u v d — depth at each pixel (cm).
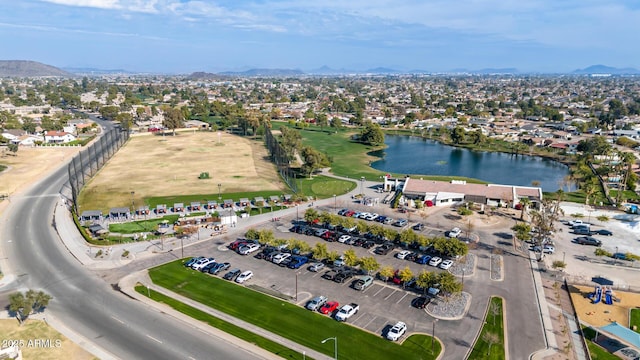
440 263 9825
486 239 11525
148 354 6594
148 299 8281
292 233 11969
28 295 7500
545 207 12069
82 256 10375
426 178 19450
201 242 11331
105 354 6575
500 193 14825
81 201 14875
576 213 13775
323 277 9225
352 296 8388
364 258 8969
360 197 15562
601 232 11988
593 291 8700
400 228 12319
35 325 7362
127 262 10038
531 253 10588
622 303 8200
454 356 6519
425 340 6906
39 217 13225
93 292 8569
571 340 6981
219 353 6638
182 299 8288
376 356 6512
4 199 15025
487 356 6512
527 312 7819
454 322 7462
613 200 15125
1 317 7638
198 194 15800
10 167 19988
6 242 11206
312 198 15500
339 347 6738
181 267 9762
